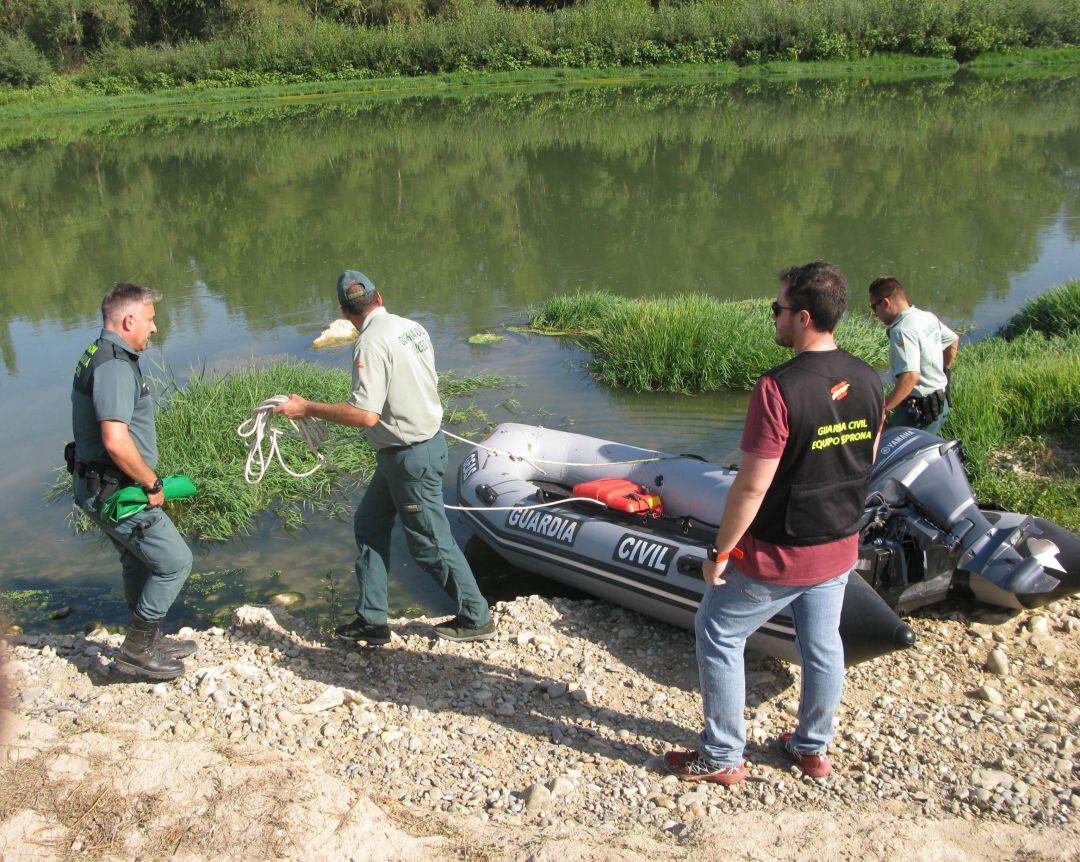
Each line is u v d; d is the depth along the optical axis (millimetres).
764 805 3102
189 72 38250
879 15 36594
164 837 2525
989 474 5645
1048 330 8891
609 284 11906
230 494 6258
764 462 2750
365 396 3740
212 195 18969
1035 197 15398
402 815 2916
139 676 3826
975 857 2732
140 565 3926
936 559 4152
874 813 2973
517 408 8000
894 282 4902
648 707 3773
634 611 4672
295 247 14602
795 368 2791
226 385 7863
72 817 2590
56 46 39750
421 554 4133
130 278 13234
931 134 21844
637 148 21828
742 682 3127
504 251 13820
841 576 3018
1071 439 6164
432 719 3688
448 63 38500
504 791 3182
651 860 2592
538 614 4617
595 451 5809
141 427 3691
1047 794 3092
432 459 3936
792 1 37500
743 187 17344
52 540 6000
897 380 4855
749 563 2947
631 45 37812
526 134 24703
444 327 10516
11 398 8805
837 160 19375
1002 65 35500
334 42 38344
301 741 3451
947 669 3922
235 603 5176
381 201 17672
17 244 15570
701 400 8086
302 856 2492
